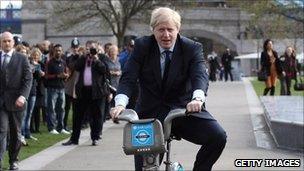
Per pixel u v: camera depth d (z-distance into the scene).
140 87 5.55
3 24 70.75
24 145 12.96
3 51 10.06
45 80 15.05
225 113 19.11
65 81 14.80
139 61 5.43
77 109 13.15
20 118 10.17
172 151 11.82
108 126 16.44
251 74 69.44
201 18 68.50
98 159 11.23
